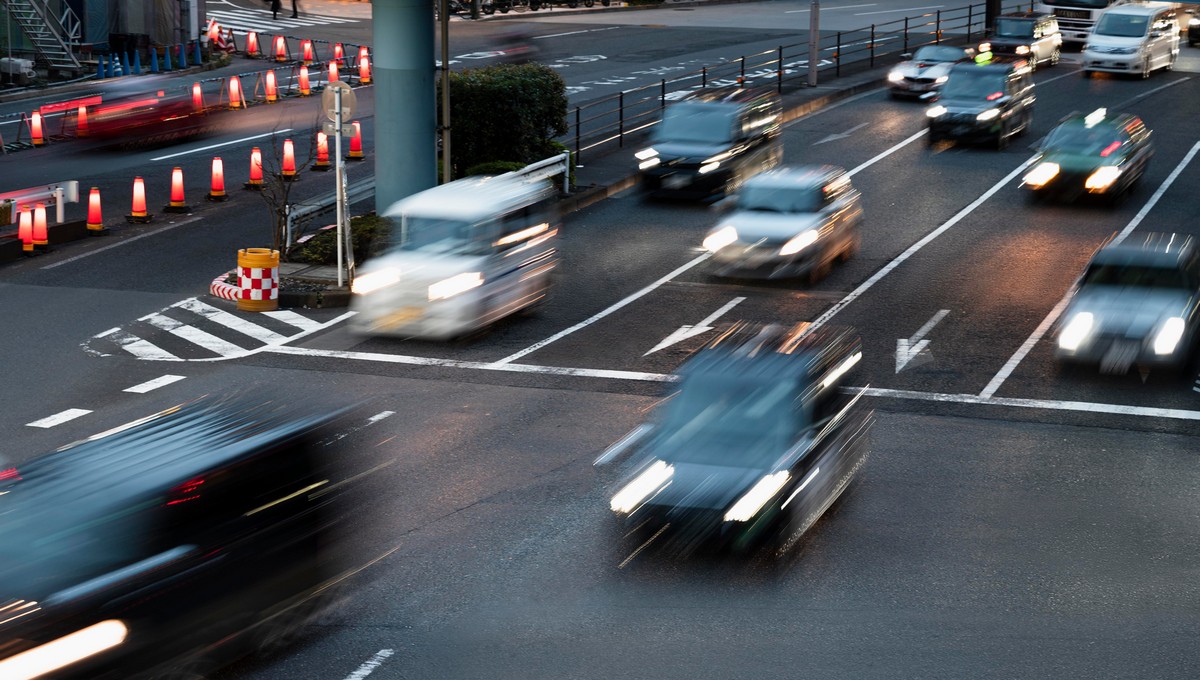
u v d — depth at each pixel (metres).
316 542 10.94
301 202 27.00
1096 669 10.49
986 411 17.34
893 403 17.66
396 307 20.25
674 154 30.30
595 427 16.66
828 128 38.94
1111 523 13.66
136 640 8.95
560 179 30.11
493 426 16.66
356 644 10.81
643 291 23.39
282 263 24.47
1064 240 27.11
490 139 30.34
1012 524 13.60
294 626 10.77
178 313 21.92
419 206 20.77
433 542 13.00
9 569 8.77
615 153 35.19
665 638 10.99
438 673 10.35
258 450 10.28
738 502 12.27
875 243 26.91
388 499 14.12
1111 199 29.92
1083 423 16.88
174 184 28.06
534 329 21.20
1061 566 12.55
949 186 31.98
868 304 22.58
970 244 26.80
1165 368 18.62
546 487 14.54
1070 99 43.44
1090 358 18.70
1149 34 47.38
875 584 12.09
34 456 15.51
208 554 9.60
